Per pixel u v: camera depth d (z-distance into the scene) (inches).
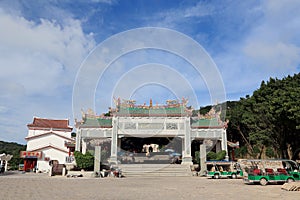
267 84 918.4
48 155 1316.4
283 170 589.3
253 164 706.8
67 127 1434.5
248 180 561.3
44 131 1405.0
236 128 1263.5
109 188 466.9
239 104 1296.8
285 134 864.9
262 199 343.9
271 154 1088.8
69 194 380.8
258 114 919.0
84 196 359.9
